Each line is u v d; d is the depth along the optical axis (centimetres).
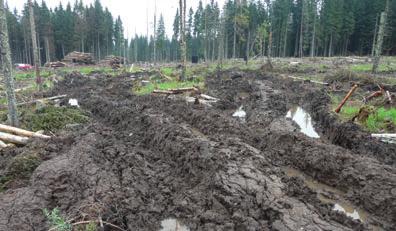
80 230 619
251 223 636
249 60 4675
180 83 2281
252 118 1423
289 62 3978
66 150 998
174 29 6919
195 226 662
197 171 862
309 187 813
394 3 4962
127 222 670
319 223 632
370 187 748
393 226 654
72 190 766
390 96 1400
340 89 1836
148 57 7662
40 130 1201
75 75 3044
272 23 5566
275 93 1919
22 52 6253
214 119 1291
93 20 6178
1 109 1557
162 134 1102
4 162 923
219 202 718
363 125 1136
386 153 926
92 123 1353
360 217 698
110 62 4772
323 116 1341
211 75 2862
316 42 5700
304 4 5184
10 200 711
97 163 898
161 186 823
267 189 743
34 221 652
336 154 888
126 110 1455
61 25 6184
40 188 759
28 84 2631
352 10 5491
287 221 632
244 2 4034
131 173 862
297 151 972
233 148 943
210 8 5228
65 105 1670
